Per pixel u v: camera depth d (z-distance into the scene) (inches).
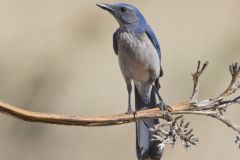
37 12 786.2
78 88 707.4
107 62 730.8
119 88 707.4
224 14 789.2
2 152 641.6
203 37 759.7
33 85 705.0
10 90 698.8
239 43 737.6
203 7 804.6
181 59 724.0
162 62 719.7
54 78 710.5
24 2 793.6
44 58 727.7
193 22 790.5
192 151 599.5
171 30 780.0
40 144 650.2
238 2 804.6
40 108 694.5
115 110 692.7
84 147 639.8
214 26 777.6
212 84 684.7
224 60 716.0
